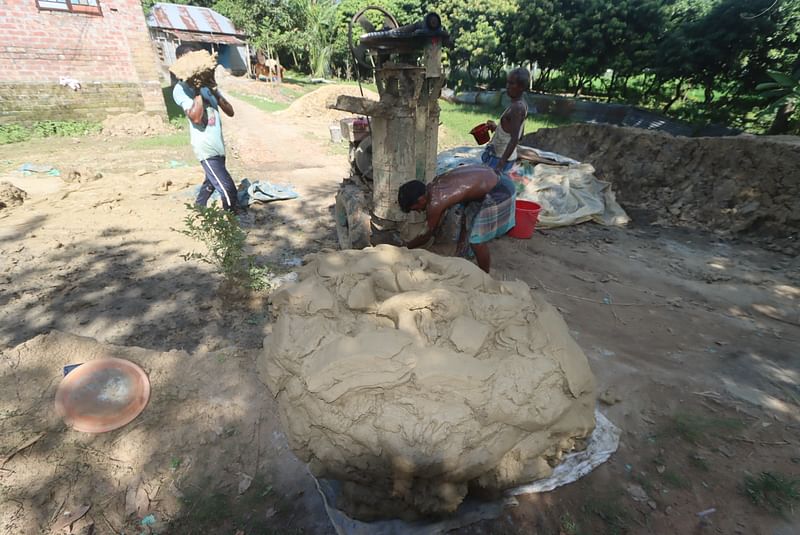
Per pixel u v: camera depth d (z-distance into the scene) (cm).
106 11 1127
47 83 1102
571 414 178
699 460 221
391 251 237
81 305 349
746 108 1178
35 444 217
